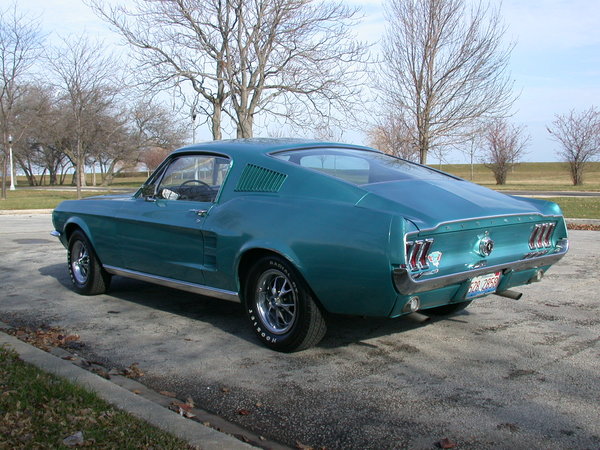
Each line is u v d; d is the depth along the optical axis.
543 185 46.09
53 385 3.50
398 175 4.66
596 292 6.47
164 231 5.27
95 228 6.14
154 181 5.70
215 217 4.78
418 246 3.78
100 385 3.58
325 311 4.30
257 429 3.26
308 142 5.24
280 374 4.07
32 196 33.62
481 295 4.41
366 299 3.92
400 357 4.38
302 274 4.14
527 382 3.86
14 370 3.77
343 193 4.17
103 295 6.56
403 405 3.53
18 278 7.57
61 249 10.13
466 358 4.34
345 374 4.05
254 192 4.67
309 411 3.47
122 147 57.31
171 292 6.69
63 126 38.56
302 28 17.94
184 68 18.61
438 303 4.20
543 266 4.75
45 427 2.97
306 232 4.12
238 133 18.77
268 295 4.57
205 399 3.67
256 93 18.42
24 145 55.91
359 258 3.84
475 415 3.37
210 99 19.05
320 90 18.41
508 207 4.39
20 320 5.53
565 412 3.40
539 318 5.42
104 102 30.03
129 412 3.20
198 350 4.61
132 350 4.63
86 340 4.89
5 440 2.83
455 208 4.09
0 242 11.09
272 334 4.52
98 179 99.94
